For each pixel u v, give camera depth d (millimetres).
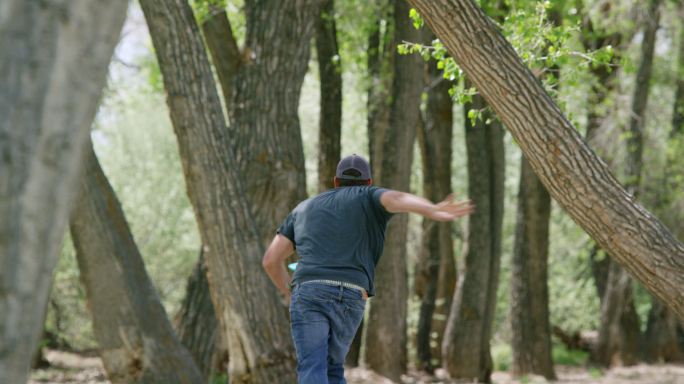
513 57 7289
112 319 12750
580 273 39719
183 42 11797
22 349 2074
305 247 6855
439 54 10445
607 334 33250
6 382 2049
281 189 14625
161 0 11602
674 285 7168
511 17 10828
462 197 40344
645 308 41562
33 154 2037
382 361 23156
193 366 13273
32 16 2041
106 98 19875
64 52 2080
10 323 2045
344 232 6762
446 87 29062
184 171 12273
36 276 2080
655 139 30828
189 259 37969
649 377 29219
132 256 13055
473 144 27172
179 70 11852
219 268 12297
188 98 11891
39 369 27719
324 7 23156
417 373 29156
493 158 27406
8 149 2008
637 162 29000
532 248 29859
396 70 21594
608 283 33062
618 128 28750
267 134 14664
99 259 12719
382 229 6879
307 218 6969
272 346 12328
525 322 29859
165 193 38312
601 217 7277
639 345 34156
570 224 36438
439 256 31172
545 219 29766
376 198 6762
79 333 33562
